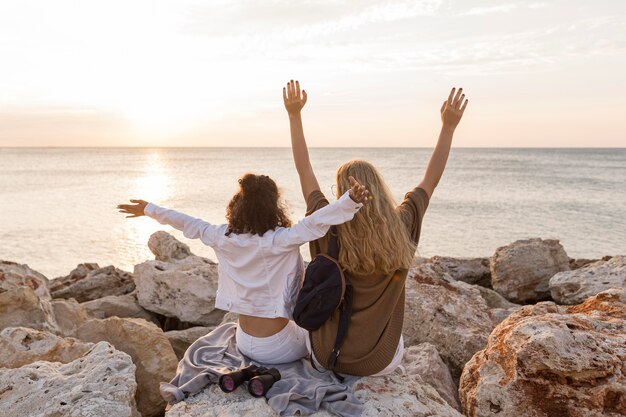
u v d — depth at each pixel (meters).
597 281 8.27
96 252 24.70
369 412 3.47
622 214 39.97
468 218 37.06
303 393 3.52
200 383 3.70
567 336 3.82
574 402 3.70
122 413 3.74
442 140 4.19
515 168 121.94
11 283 7.27
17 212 40.31
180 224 3.77
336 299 3.53
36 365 4.40
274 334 3.83
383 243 3.48
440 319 6.18
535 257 9.98
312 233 3.46
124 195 56.53
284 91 4.19
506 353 4.07
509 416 3.82
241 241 3.64
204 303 8.45
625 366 3.69
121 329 5.63
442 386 4.96
